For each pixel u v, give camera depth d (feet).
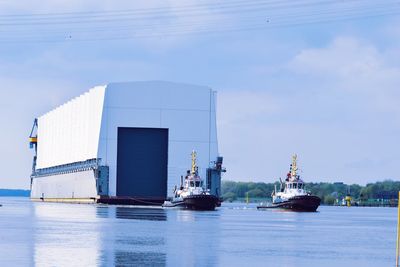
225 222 533.55
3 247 303.07
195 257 276.62
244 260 271.08
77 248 301.43
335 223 581.12
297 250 315.17
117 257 270.87
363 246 343.87
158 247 311.68
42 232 393.09
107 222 501.56
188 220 545.85
